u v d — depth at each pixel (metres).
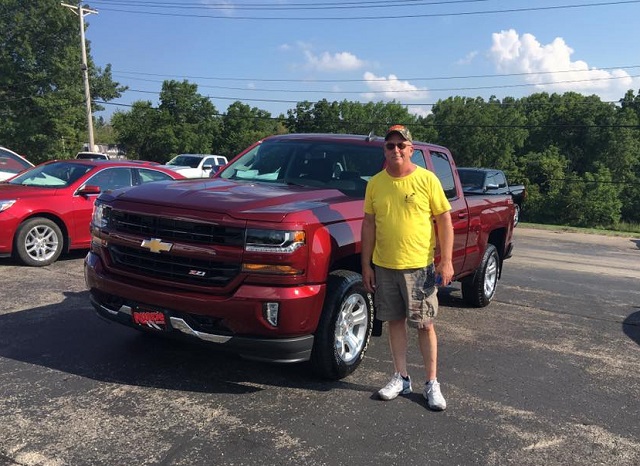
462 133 66.12
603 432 3.76
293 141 5.67
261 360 3.84
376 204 3.86
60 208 8.13
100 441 3.27
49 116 48.41
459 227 5.91
